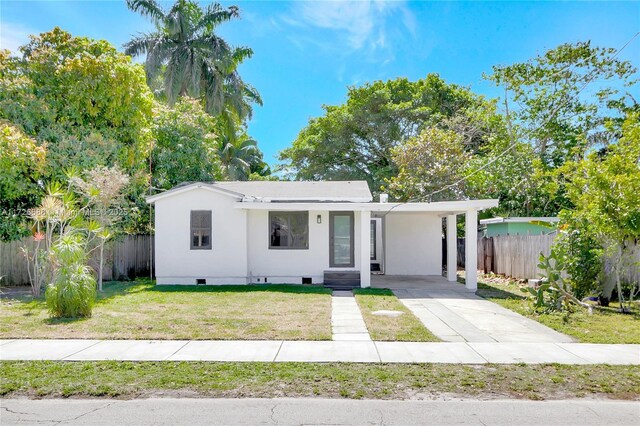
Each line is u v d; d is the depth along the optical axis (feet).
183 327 26.84
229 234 48.11
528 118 70.08
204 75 87.86
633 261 34.83
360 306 34.50
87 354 21.40
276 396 16.42
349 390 16.99
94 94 51.39
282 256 49.42
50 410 15.16
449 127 81.10
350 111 94.68
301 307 33.47
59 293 29.40
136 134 56.08
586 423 14.10
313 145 97.71
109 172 44.32
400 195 71.87
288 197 49.93
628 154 33.91
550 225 50.60
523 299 38.09
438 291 43.42
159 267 48.21
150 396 16.40
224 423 14.11
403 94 95.30
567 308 32.35
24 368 19.33
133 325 27.30
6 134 42.98
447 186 61.16
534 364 20.07
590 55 64.08
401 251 58.13
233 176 109.19
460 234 81.25
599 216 32.83
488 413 14.92
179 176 67.05
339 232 49.49
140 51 88.48
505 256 54.08
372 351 22.07
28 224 47.42
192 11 88.89
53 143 48.78
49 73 50.39
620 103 65.67
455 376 18.51
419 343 23.65
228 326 27.12
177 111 69.67
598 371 19.10
